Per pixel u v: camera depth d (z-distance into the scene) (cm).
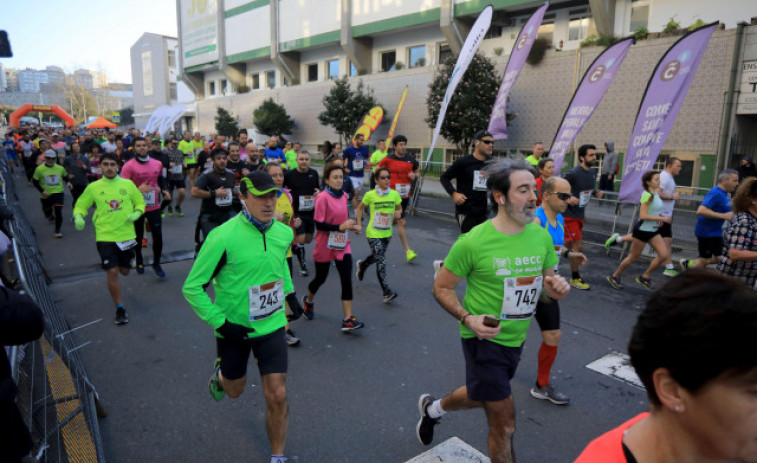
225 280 281
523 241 259
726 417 81
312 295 535
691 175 1434
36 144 1720
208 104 3928
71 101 8131
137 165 674
